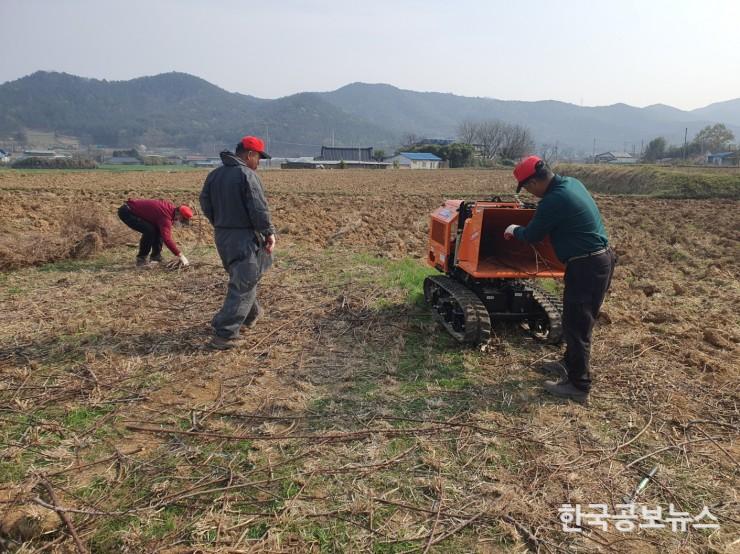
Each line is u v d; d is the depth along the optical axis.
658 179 29.11
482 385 4.56
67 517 2.84
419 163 82.88
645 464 3.50
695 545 2.81
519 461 3.49
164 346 5.18
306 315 6.20
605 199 24.50
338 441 3.64
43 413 3.90
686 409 4.21
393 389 4.42
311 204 20.14
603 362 5.08
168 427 3.77
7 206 14.61
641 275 9.27
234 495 3.08
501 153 94.56
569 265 4.17
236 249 5.00
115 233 9.91
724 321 6.50
